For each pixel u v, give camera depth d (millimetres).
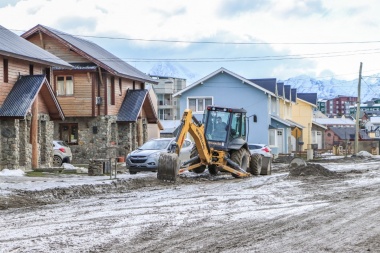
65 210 14688
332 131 103062
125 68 47938
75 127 43750
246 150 27297
